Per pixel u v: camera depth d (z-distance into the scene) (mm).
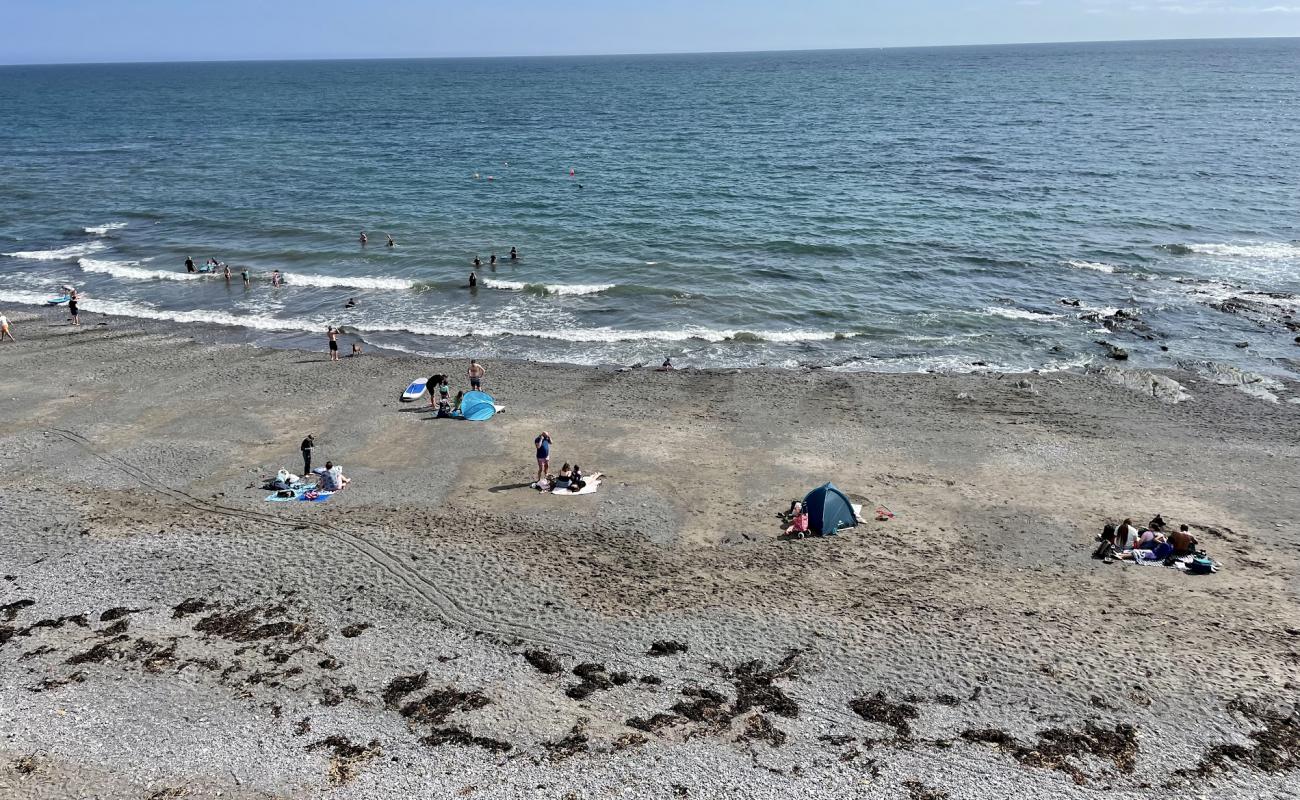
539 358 35781
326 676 16219
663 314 40812
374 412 29656
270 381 32562
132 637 17156
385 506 22875
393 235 54594
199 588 18844
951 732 14961
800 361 35406
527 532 21609
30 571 19375
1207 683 16031
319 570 19609
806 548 21188
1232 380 32375
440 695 15766
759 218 58344
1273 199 60750
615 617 18156
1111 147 85875
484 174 76938
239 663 16516
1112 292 43031
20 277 46875
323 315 41094
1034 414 29922
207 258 50062
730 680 16266
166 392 31219
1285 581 19562
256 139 104688
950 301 42219
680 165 80938
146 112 149750
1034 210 59344
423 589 18953
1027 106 132250
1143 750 14492
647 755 14422
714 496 23859
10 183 73062
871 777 13984
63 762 14094
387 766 14125
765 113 132500
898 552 21062
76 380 32281
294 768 14062
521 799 13484
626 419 29375
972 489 24422
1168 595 19094
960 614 18391
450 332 38750
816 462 26125
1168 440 27703
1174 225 54625
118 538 20891
